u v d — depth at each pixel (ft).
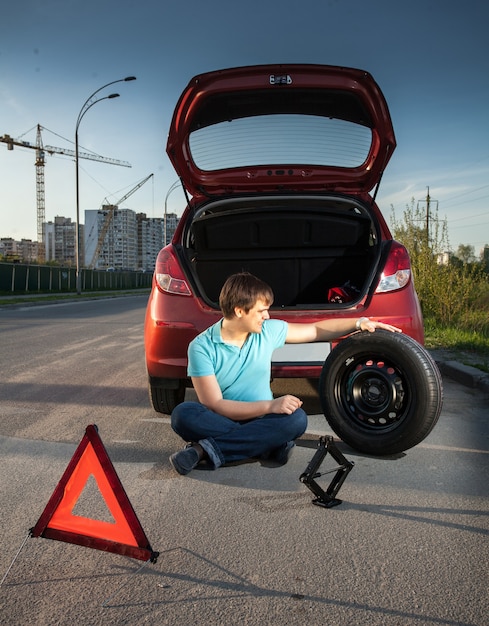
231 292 10.94
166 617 6.45
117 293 136.98
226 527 8.70
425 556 7.73
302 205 16.14
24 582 7.23
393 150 15.44
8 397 17.75
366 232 15.29
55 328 40.55
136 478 10.80
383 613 6.47
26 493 10.09
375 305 13.16
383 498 9.70
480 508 9.24
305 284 15.98
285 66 14.21
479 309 35.19
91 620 6.41
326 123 15.28
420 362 11.18
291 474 10.92
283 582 7.15
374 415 11.62
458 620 6.33
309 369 12.80
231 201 15.74
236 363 11.28
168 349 13.43
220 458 10.85
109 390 18.83
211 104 14.85
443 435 13.37
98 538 7.71
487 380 18.31
